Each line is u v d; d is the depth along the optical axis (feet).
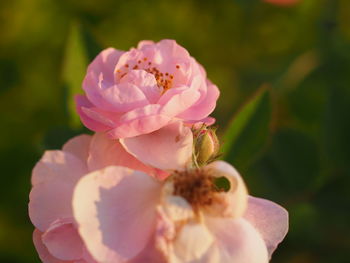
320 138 1.72
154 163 1.13
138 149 1.14
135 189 1.09
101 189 1.07
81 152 1.20
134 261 1.06
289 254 1.99
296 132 1.73
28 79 2.13
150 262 1.07
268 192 1.70
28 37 2.13
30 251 2.01
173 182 1.09
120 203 1.08
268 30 2.39
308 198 1.69
